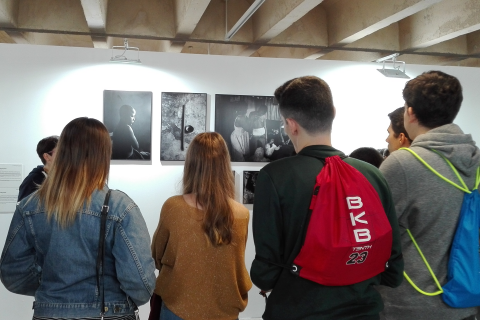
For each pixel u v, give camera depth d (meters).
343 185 1.40
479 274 1.61
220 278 2.14
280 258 1.48
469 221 1.65
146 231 1.79
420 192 1.68
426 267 1.67
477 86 5.56
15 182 4.48
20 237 1.72
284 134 4.94
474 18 4.78
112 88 4.66
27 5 5.48
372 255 1.39
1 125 4.47
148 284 1.73
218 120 4.82
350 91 5.20
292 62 5.04
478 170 1.70
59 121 4.56
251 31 6.12
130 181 4.70
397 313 1.71
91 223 1.69
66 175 1.70
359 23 5.31
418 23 5.87
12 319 4.46
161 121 4.72
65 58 4.58
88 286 1.70
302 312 1.41
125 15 5.70
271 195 1.45
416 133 1.86
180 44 6.20
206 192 2.16
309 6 4.42
